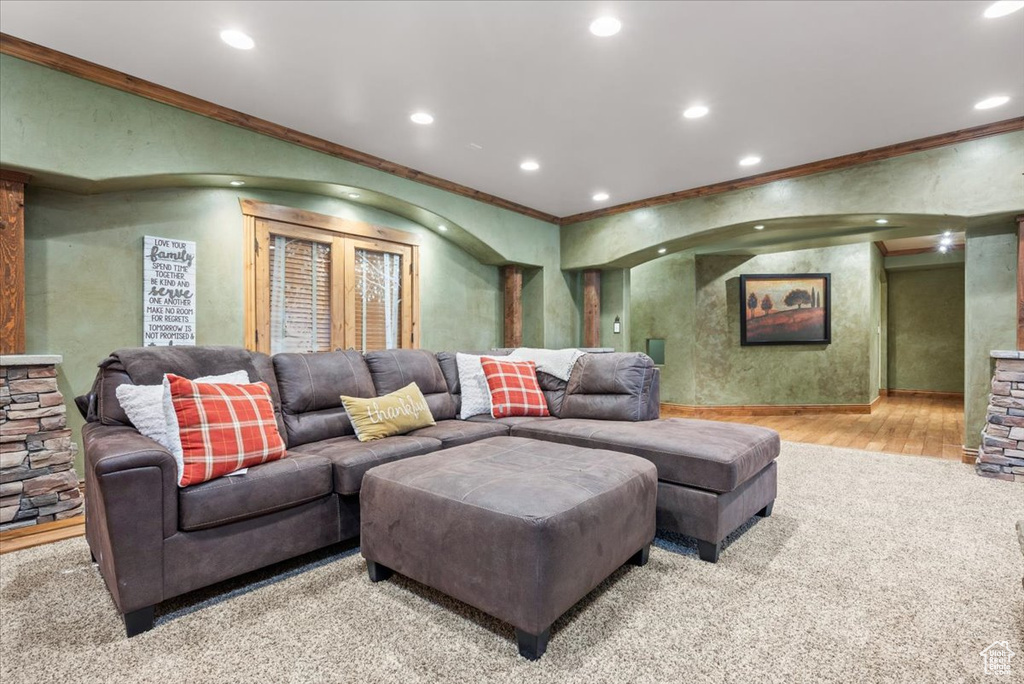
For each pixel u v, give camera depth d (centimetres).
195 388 189
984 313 363
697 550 221
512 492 160
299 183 367
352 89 294
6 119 245
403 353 322
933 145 359
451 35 241
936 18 227
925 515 262
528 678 137
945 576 194
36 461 252
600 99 306
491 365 339
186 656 148
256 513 186
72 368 289
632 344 708
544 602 143
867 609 170
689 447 222
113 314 303
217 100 307
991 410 339
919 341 803
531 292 579
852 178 394
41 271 279
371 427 260
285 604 177
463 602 166
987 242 361
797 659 144
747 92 297
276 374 263
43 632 160
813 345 650
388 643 154
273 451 201
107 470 153
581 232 572
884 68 270
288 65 268
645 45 250
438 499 167
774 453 255
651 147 380
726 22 230
